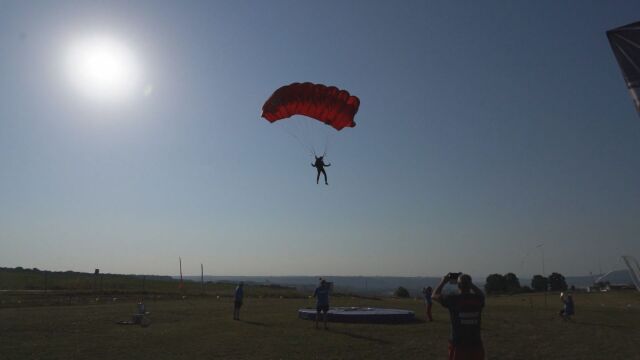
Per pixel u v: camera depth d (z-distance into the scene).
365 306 37.75
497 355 15.93
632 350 17.03
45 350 16.27
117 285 66.44
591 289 74.50
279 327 22.64
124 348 16.81
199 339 18.89
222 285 80.62
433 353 16.05
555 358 15.49
